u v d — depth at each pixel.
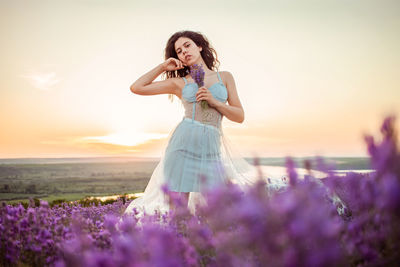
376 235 1.13
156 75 3.81
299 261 0.87
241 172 3.34
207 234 1.28
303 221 0.90
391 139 0.98
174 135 3.45
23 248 1.80
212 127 3.35
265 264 0.98
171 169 3.19
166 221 1.88
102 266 0.98
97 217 3.10
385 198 0.92
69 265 1.38
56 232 1.83
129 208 3.43
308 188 1.11
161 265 0.97
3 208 1.93
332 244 0.93
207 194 1.30
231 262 1.09
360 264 1.12
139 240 1.20
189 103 3.53
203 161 3.10
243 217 0.97
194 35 4.00
